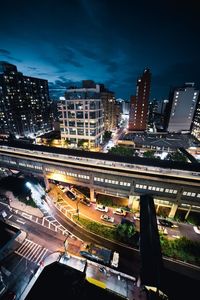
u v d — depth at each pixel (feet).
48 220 160.04
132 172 156.04
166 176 146.41
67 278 58.08
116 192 172.45
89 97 356.79
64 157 191.93
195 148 332.19
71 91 371.97
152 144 354.33
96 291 91.15
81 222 155.33
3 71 459.32
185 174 147.33
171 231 145.59
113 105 526.16
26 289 103.24
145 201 150.61
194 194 143.13
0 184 221.25
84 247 129.90
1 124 459.73
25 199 188.55
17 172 249.14
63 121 375.45
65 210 173.06
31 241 136.56
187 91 430.61
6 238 117.60
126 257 122.42
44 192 204.64
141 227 124.67
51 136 435.12
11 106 464.65
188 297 97.55
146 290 90.99
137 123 479.82
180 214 163.53
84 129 363.15
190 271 112.57
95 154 197.36
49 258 122.01
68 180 189.47
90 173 171.22
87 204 178.40
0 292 97.50
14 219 161.48
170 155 322.55
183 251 123.85
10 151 213.25
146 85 434.71
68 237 140.05
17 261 120.37
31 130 543.39
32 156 199.72
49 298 51.49
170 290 100.07
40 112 567.59
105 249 122.01
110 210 171.12
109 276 106.32
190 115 453.58
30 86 508.94
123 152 315.17
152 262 99.91
